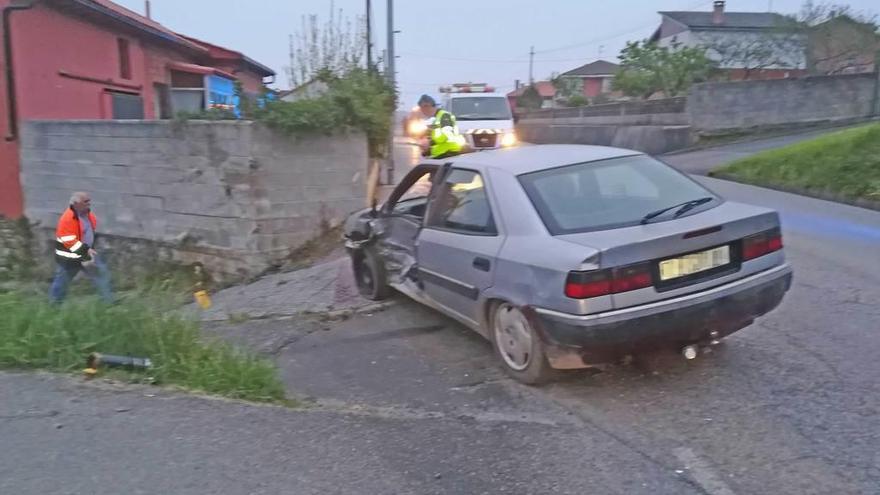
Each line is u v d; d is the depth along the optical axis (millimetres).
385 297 7258
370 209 7582
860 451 3693
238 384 4602
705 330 4383
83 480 3424
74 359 4832
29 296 5883
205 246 10586
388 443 3936
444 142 11328
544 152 5555
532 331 4598
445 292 5605
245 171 10039
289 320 6918
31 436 3861
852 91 21141
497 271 4789
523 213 4781
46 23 13812
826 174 12078
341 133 10820
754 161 14266
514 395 4695
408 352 5777
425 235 5812
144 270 11016
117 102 16984
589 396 4578
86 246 9023
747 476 3512
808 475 3492
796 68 34344
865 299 6141
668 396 4488
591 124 28688
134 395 4434
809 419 4070
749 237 4527
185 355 4898
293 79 14578
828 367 4766
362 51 15117
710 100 20906
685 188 5109
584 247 4219
